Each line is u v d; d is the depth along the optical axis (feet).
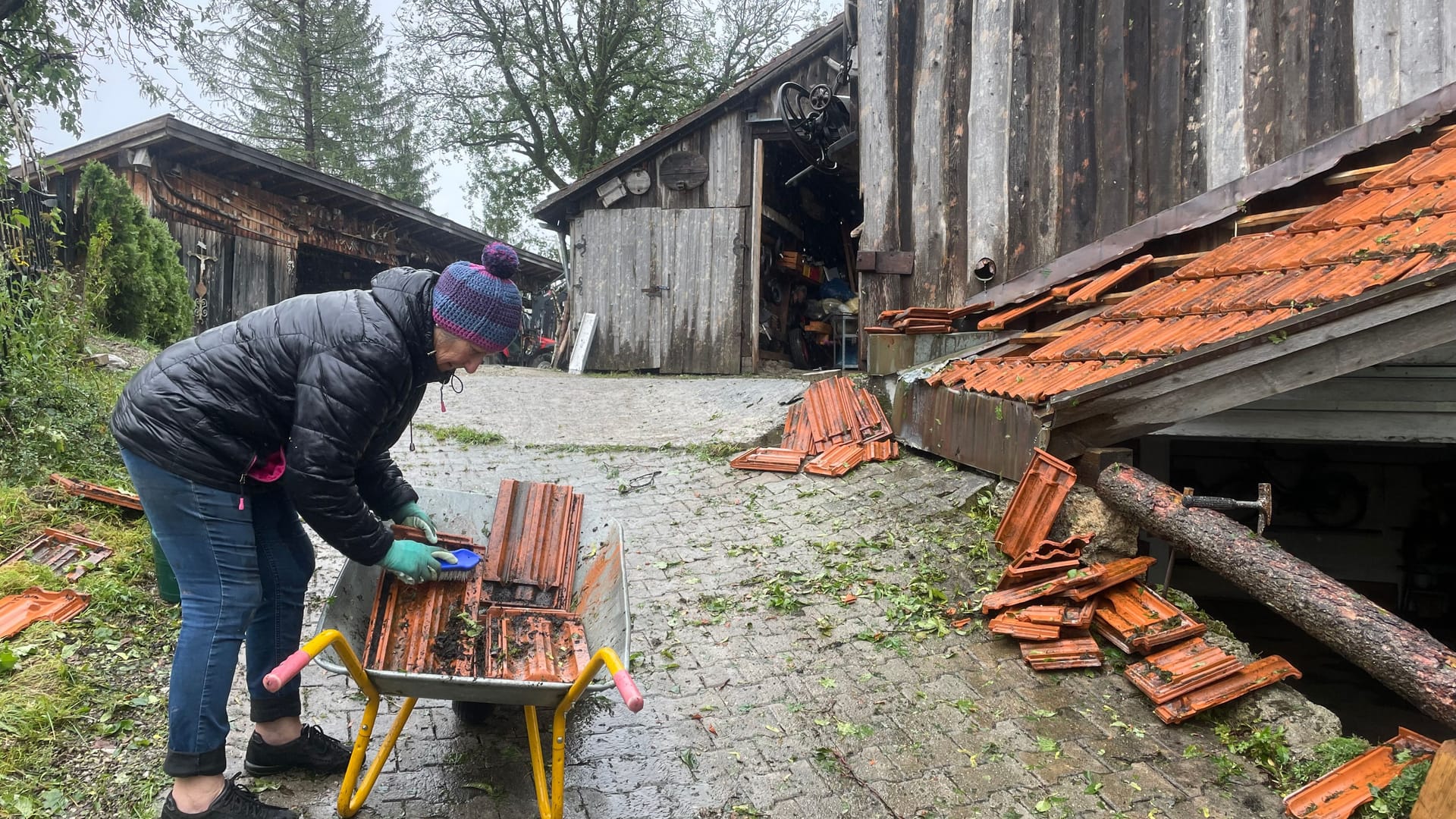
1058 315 20.53
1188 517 12.34
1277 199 18.24
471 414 25.55
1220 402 13.23
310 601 12.64
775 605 13.53
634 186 40.63
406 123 87.04
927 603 13.55
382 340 7.37
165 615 11.85
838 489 18.54
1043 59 20.74
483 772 9.20
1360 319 11.84
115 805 8.13
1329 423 15.75
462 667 8.34
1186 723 10.66
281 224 44.80
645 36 73.87
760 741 10.11
